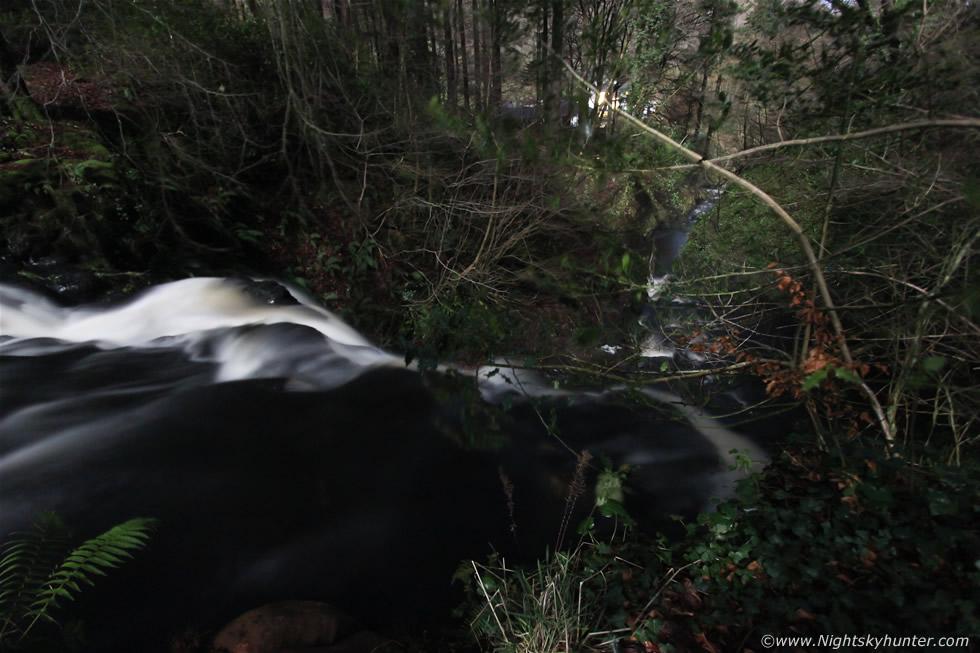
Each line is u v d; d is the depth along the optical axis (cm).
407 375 666
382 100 828
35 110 767
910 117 392
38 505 408
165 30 756
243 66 852
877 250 470
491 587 335
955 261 334
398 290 849
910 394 411
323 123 859
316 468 488
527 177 747
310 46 825
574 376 462
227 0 933
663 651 272
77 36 768
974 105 372
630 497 466
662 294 513
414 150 842
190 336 685
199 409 557
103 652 300
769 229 658
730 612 287
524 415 596
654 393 634
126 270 717
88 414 526
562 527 429
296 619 295
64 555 351
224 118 835
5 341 612
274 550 391
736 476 498
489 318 414
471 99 682
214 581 360
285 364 657
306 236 849
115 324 679
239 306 741
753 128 565
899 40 364
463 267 831
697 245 797
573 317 695
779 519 335
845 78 373
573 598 312
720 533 335
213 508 426
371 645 301
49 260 675
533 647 282
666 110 676
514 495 470
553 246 862
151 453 483
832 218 532
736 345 478
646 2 385
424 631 326
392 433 550
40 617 308
